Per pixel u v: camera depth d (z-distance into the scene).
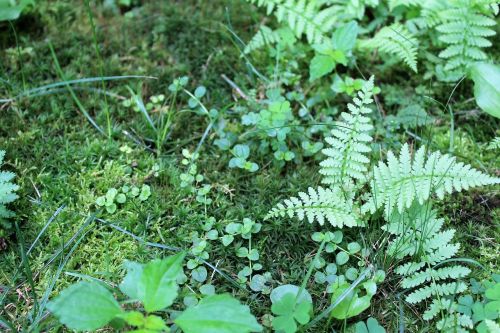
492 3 0.81
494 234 0.74
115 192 0.75
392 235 0.74
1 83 0.85
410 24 0.87
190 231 0.74
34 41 0.90
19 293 0.70
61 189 0.76
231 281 0.70
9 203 0.75
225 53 0.89
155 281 0.61
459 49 0.82
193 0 0.95
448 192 0.73
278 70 0.87
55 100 0.84
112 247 0.73
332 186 0.73
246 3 0.94
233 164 0.78
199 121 0.84
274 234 0.74
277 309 0.65
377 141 0.81
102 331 0.67
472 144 0.80
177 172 0.79
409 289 0.71
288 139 0.81
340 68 0.88
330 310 0.66
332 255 0.73
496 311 0.66
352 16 0.87
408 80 0.87
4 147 0.79
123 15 0.94
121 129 0.82
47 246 0.72
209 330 0.59
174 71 0.87
